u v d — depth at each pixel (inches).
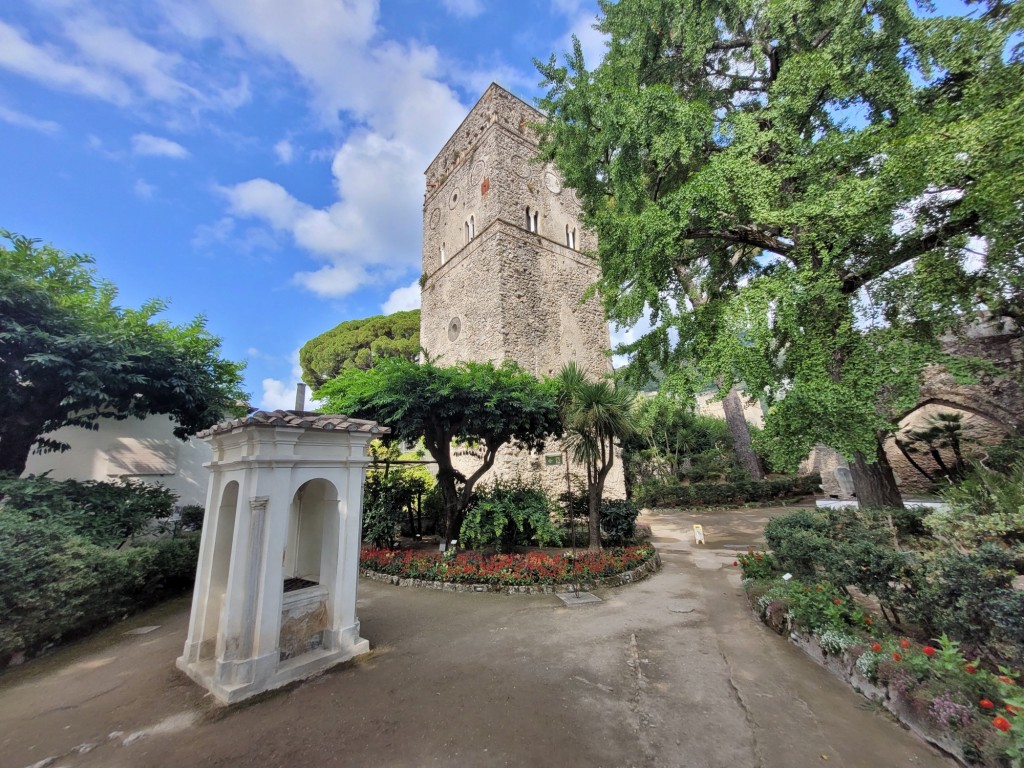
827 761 112.6
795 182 275.1
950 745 111.3
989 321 257.3
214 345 374.6
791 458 236.8
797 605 194.2
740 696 146.9
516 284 665.0
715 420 1097.4
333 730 130.4
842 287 249.1
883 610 177.0
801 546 217.8
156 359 307.1
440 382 325.7
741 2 292.8
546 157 428.8
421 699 147.9
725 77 369.4
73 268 313.3
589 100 335.6
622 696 148.0
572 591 281.7
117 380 291.1
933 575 143.7
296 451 177.8
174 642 205.6
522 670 168.9
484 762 114.4
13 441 291.6
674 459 948.0
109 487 305.0
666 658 178.4
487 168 708.7
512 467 579.8
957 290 220.5
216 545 184.2
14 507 237.1
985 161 179.6
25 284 246.1
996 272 210.7
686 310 323.9
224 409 382.3
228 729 131.7
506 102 746.2
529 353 655.1
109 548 245.1
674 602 257.3
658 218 274.2
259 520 163.2
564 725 131.0
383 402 318.3
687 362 312.3
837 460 667.4
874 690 141.1
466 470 607.8
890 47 250.2
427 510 467.5
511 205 695.1
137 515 292.8
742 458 831.1
